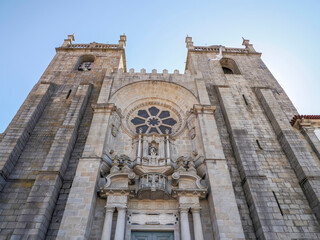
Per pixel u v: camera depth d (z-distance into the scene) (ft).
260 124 67.15
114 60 95.86
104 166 53.16
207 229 46.32
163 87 78.02
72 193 45.93
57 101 72.18
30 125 61.16
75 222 41.98
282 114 67.36
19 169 52.54
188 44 113.80
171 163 56.18
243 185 51.62
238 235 41.57
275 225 42.75
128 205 49.39
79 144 59.06
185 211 46.60
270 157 58.18
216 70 91.50
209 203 48.91
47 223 43.39
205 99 70.03
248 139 58.65
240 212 47.73
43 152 56.70
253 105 73.77
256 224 44.68
